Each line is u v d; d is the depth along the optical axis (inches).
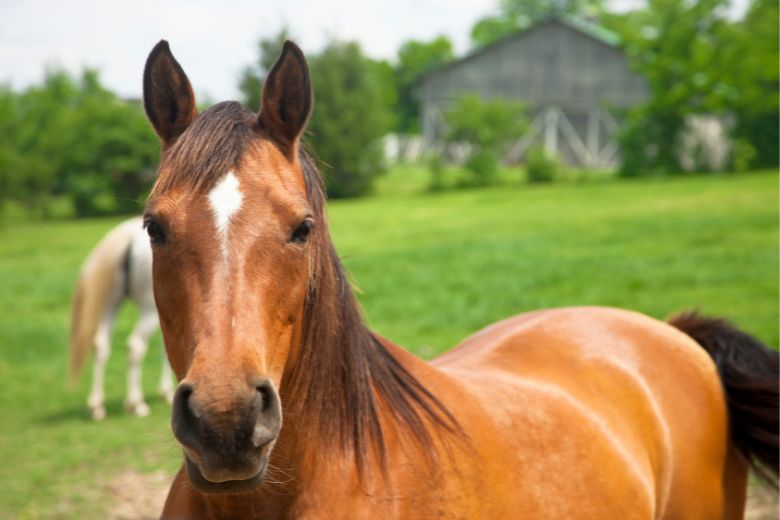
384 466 82.2
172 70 81.7
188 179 73.1
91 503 218.2
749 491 192.1
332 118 1294.3
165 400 336.8
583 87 1609.3
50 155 1355.8
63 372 398.3
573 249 600.4
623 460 104.4
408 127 2650.1
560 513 94.1
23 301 604.1
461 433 89.3
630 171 1224.8
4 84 1475.1
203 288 69.7
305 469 79.0
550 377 108.7
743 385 121.7
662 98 1181.1
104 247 317.7
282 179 75.3
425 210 1003.3
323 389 80.8
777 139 1143.6
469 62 1676.9
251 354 67.7
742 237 576.1
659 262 511.2
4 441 279.1
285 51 77.8
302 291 75.9
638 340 120.1
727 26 1194.6
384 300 482.9
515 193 1123.9
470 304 458.9
